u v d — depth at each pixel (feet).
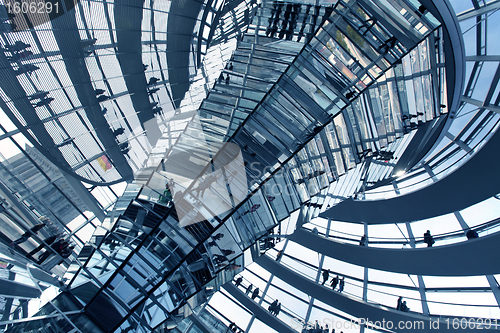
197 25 35.45
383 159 42.27
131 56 29.30
